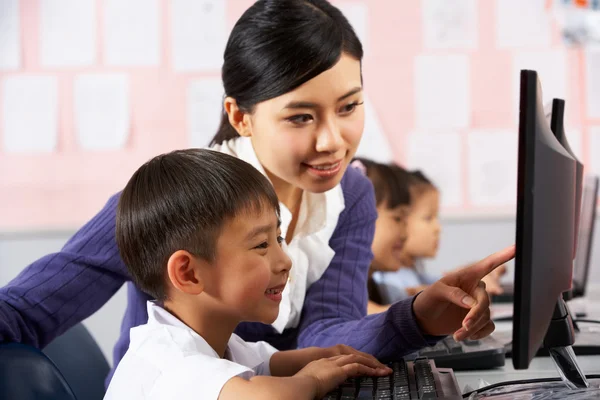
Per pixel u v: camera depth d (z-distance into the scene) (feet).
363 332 3.69
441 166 9.98
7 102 9.83
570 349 3.01
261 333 4.21
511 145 9.98
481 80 9.98
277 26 3.38
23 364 2.93
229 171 3.01
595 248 9.95
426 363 3.34
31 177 9.86
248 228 2.95
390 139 9.98
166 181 3.03
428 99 9.97
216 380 2.65
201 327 3.06
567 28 9.99
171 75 9.87
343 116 3.49
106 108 9.87
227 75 3.64
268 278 3.00
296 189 4.14
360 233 4.41
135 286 4.00
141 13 9.86
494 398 2.95
